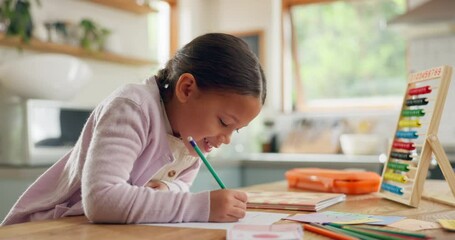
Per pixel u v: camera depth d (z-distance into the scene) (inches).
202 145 44.6
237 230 30.0
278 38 173.0
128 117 39.2
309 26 172.4
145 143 41.1
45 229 33.9
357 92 168.6
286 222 37.1
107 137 38.2
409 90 54.8
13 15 105.0
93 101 132.5
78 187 43.3
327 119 161.2
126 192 36.4
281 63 172.9
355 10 164.1
